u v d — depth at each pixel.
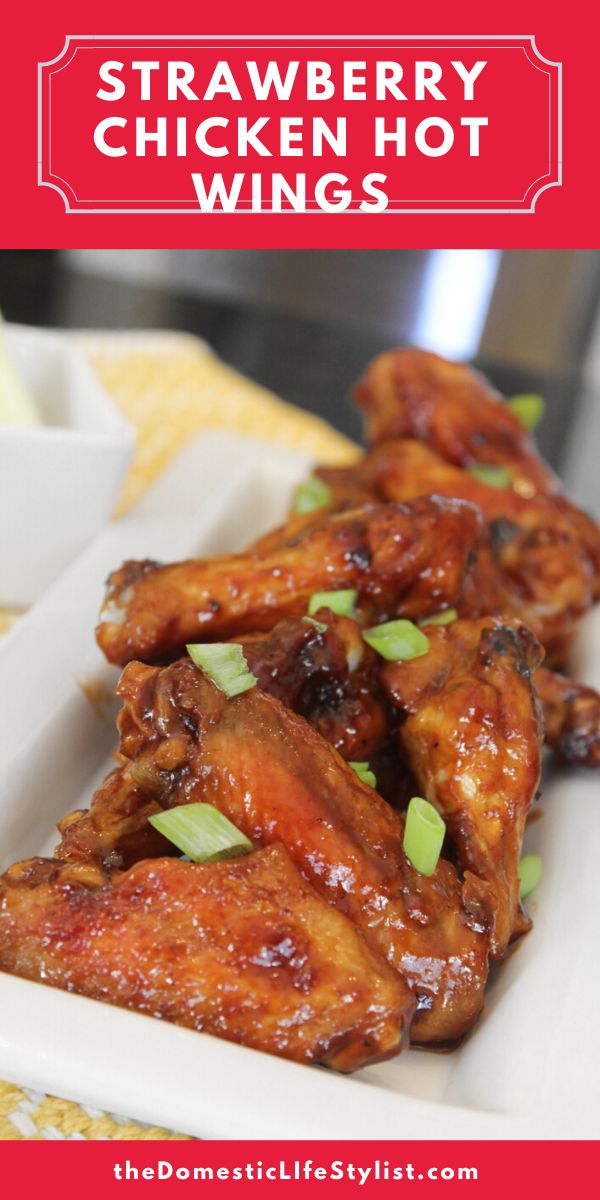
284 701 0.38
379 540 0.41
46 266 0.96
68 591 0.48
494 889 0.36
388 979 0.33
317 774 0.34
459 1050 0.36
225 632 0.42
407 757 0.39
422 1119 0.31
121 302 0.92
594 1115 0.32
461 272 1.12
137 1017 0.32
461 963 0.34
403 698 0.39
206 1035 0.32
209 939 0.32
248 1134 0.30
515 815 0.37
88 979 0.32
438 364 0.57
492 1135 0.31
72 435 0.49
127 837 0.36
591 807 0.42
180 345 0.79
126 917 0.33
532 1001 0.35
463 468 0.54
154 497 0.56
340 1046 0.32
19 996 0.32
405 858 0.35
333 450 0.70
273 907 0.33
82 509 0.50
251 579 0.41
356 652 0.39
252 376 0.84
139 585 0.41
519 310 1.13
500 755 0.37
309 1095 0.31
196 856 0.33
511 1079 0.33
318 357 0.89
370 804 0.35
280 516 0.59
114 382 0.72
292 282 1.13
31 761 0.41
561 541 0.49
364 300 1.14
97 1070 0.31
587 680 0.48
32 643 0.45
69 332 0.80
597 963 0.36
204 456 0.61
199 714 0.35
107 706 0.44
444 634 0.40
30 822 0.41
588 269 1.12
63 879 0.33
